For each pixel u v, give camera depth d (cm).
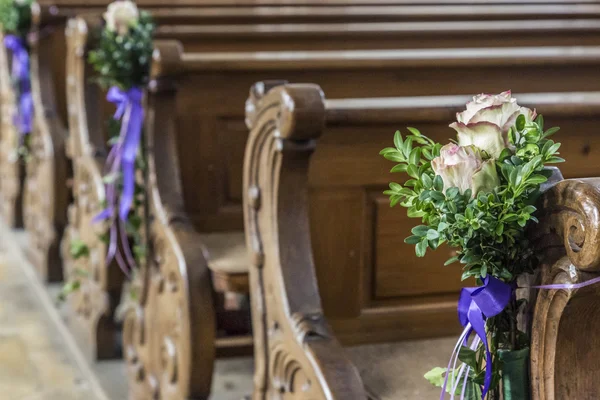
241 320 365
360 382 188
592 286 121
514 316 134
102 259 365
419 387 194
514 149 127
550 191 124
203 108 296
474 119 128
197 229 303
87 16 356
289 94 198
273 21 440
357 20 453
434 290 235
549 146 124
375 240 230
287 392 213
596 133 225
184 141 297
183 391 275
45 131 445
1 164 589
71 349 396
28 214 504
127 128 300
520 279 135
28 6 454
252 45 382
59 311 436
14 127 521
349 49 394
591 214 115
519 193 122
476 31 403
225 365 370
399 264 232
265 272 222
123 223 330
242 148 302
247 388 348
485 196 123
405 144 136
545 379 129
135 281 327
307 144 206
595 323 127
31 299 455
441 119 219
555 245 126
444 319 235
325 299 230
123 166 303
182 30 373
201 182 301
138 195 313
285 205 213
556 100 223
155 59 278
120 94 304
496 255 130
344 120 213
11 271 495
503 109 128
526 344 134
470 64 295
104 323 377
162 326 295
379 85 299
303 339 200
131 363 335
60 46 455
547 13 475
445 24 426
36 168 481
